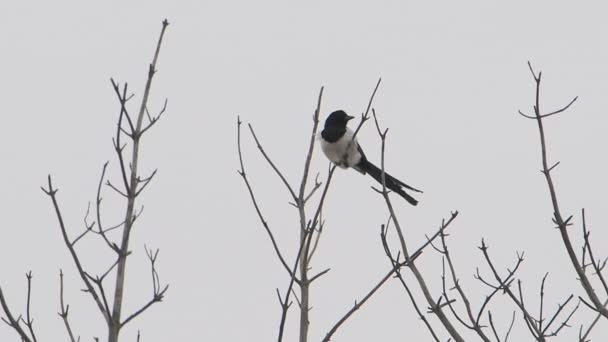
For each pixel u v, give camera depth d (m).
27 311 9.02
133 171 9.41
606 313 9.06
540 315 9.42
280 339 8.88
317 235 10.76
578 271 9.26
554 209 9.46
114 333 8.90
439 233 9.75
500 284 9.52
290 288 9.00
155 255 9.30
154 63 9.86
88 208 9.33
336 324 9.70
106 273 9.04
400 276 9.55
